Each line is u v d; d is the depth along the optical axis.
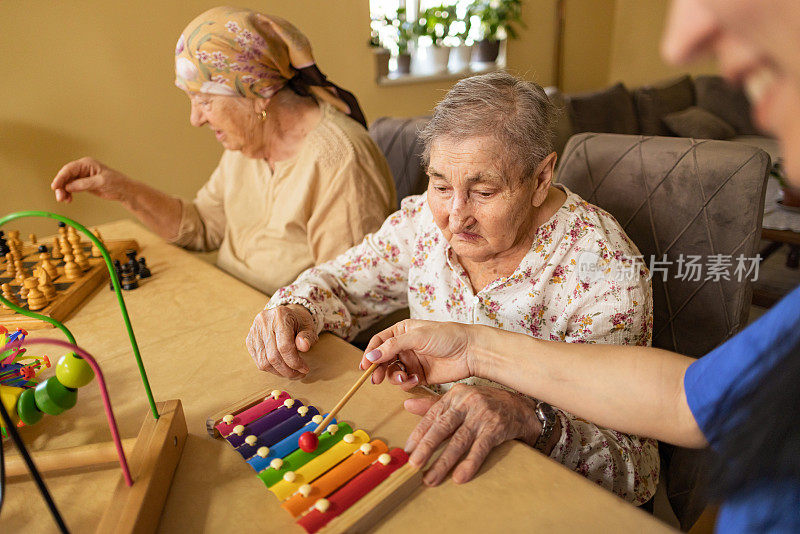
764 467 0.37
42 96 2.30
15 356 0.77
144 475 0.58
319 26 3.00
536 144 0.78
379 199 1.40
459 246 0.88
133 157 2.60
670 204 1.07
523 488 0.60
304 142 1.41
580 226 0.90
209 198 1.68
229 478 0.64
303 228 1.42
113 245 1.39
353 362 0.88
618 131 3.75
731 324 1.03
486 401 0.70
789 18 0.16
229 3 2.67
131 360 0.91
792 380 0.35
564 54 4.52
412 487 0.60
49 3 2.23
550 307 0.92
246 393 0.81
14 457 0.66
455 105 0.79
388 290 1.14
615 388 0.67
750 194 0.97
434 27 3.57
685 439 0.63
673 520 0.99
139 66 2.51
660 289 1.11
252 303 1.11
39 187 2.39
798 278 2.21
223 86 1.30
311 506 0.58
